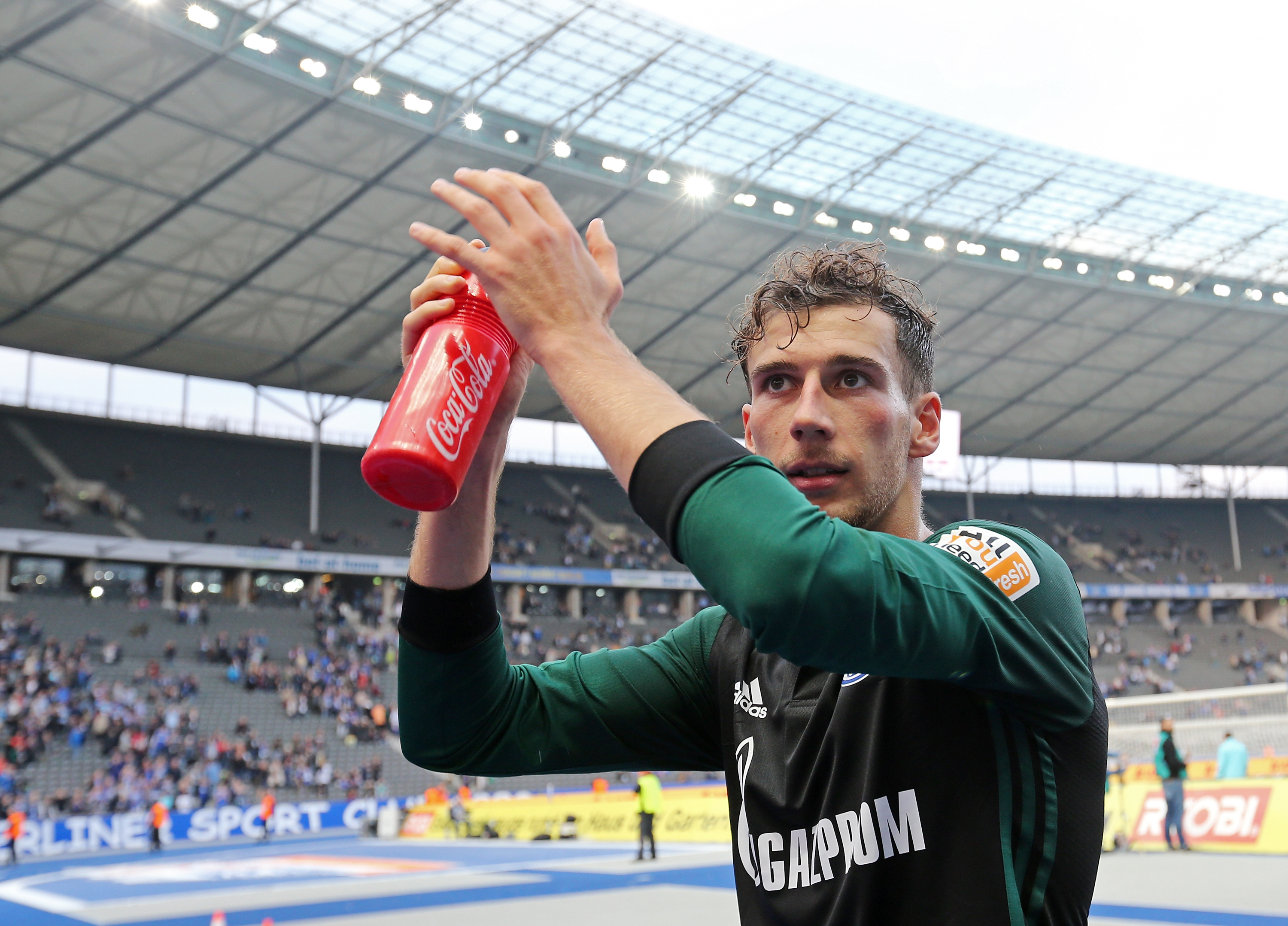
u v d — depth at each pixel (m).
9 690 28.22
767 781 1.36
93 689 29.59
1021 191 34.66
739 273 34.34
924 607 1.05
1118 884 10.05
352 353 35.69
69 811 25.41
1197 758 21.00
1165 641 46.06
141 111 24.34
